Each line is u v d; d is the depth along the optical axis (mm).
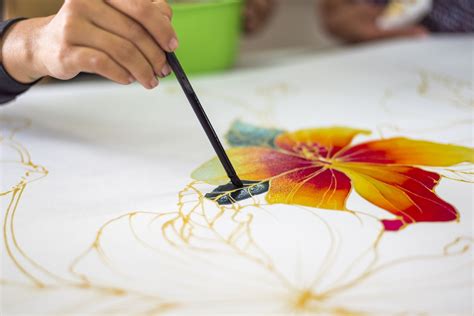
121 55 440
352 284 314
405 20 974
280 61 881
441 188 432
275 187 438
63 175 464
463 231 368
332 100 665
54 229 375
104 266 333
